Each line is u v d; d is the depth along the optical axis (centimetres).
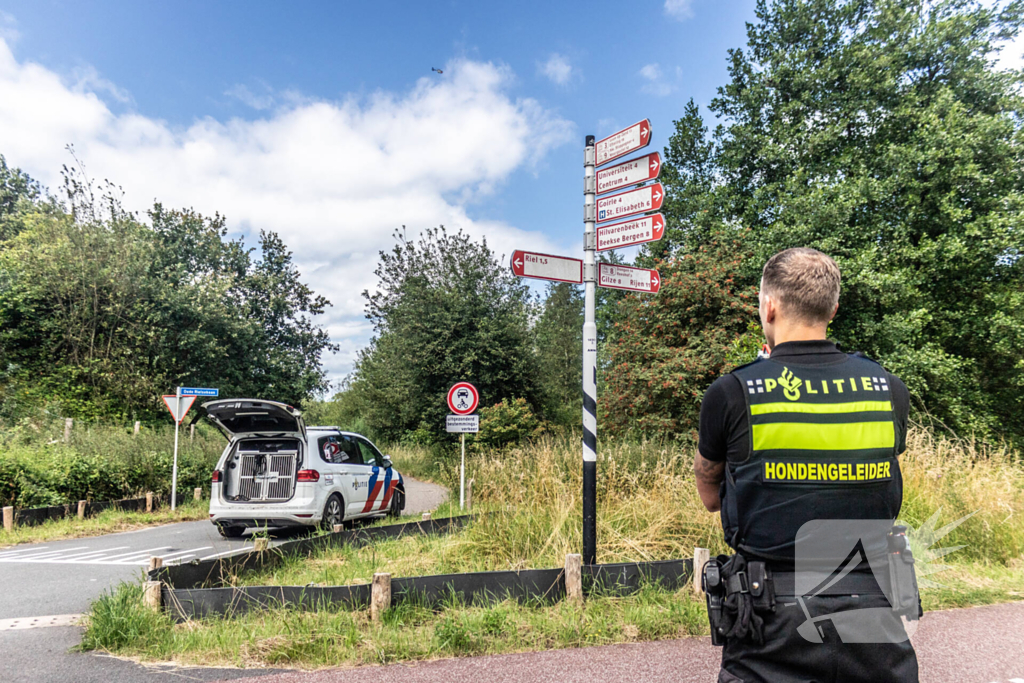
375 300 2888
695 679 374
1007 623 479
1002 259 1859
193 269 3069
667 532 670
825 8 2111
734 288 1689
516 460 906
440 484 2094
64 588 654
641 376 1533
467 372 2622
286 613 475
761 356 185
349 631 440
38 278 2186
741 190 2247
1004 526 680
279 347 3250
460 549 686
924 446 846
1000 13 1972
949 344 1972
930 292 1977
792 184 1886
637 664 400
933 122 1803
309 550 718
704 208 2205
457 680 377
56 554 867
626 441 944
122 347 2228
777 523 160
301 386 2909
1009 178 1831
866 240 1861
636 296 1705
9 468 1193
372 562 683
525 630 457
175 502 1405
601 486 764
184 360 2398
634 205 558
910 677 158
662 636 455
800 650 155
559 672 388
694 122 2403
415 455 2762
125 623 454
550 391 2933
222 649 426
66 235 2283
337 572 640
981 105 1970
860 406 164
